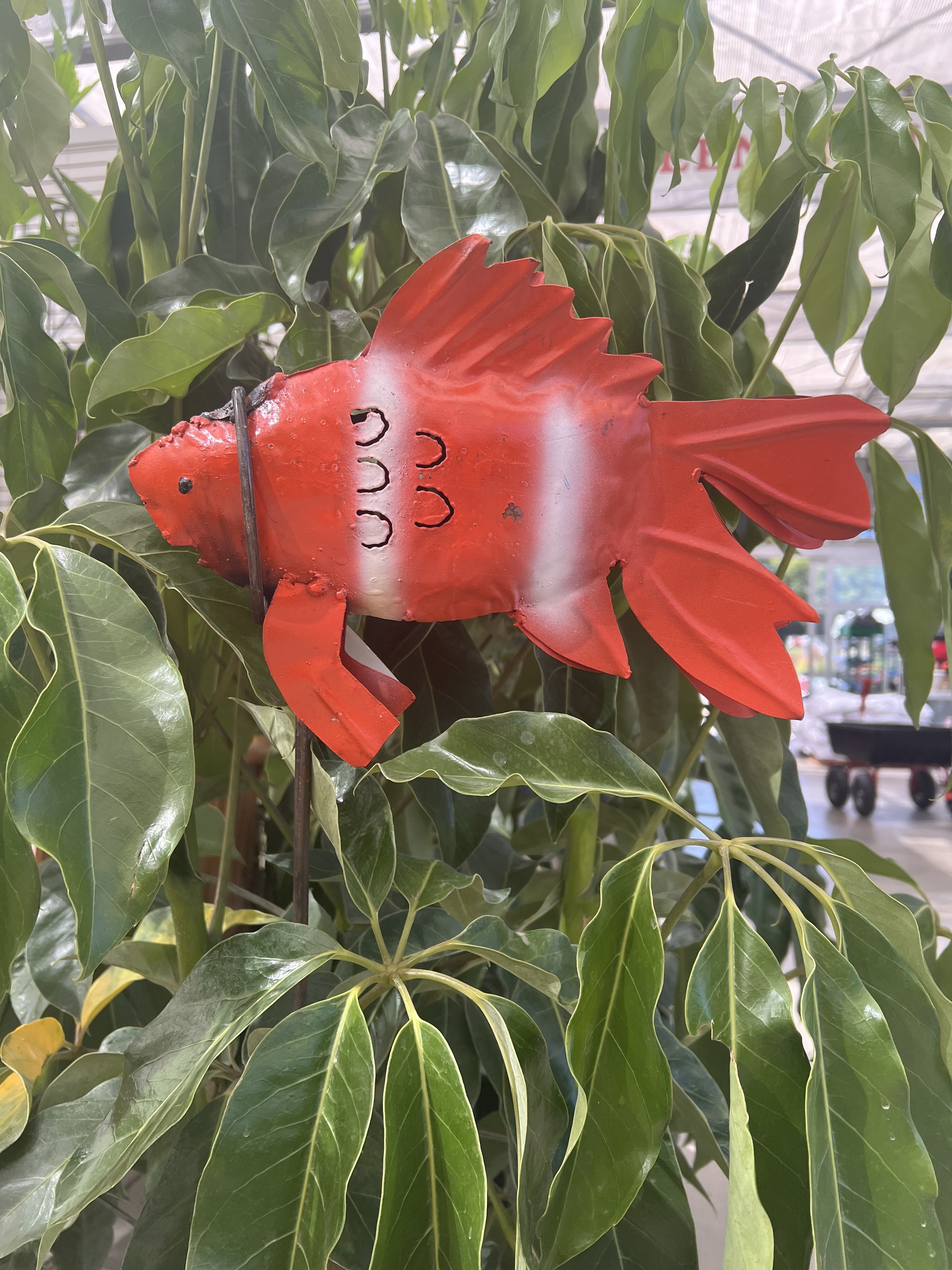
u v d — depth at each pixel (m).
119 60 1.44
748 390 0.80
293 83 0.59
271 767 1.12
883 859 0.92
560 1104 0.55
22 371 0.66
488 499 0.55
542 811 1.06
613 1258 0.55
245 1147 0.48
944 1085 0.53
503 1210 0.69
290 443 0.54
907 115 0.64
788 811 0.93
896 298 0.75
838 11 1.87
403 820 0.86
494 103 0.84
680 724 0.99
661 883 0.92
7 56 0.63
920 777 5.60
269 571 0.56
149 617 0.55
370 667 0.57
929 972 0.58
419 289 0.53
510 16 0.64
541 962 0.60
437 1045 0.51
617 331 0.71
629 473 0.56
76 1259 0.70
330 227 0.63
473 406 0.54
